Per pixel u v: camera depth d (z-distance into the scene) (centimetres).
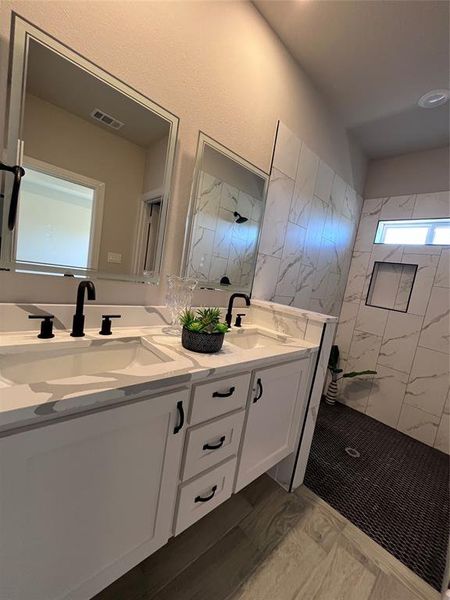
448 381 219
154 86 108
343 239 254
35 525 58
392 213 253
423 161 238
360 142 241
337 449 198
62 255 97
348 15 134
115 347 100
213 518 126
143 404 70
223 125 136
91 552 70
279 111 162
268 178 165
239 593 96
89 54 90
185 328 100
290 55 161
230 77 133
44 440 55
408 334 241
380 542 124
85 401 58
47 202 91
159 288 125
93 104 95
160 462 79
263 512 133
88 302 106
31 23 79
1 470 51
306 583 102
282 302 200
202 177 133
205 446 93
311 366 139
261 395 111
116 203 107
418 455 205
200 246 139
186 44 114
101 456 66
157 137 113
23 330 90
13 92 80
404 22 133
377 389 256
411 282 245
